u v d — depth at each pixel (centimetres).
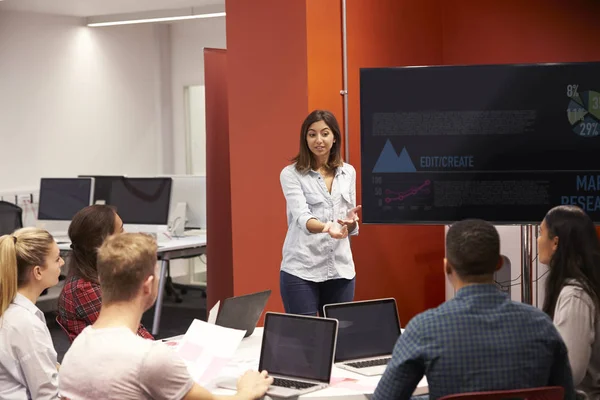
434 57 570
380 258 520
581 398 269
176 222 749
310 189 402
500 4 557
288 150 465
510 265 471
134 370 217
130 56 974
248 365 293
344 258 407
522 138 397
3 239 273
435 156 403
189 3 854
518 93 395
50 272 279
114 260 226
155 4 855
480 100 398
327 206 404
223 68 538
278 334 278
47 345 270
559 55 540
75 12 892
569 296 272
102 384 217
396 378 213
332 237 371
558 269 282
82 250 320
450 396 199
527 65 393
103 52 945
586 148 393
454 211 404
